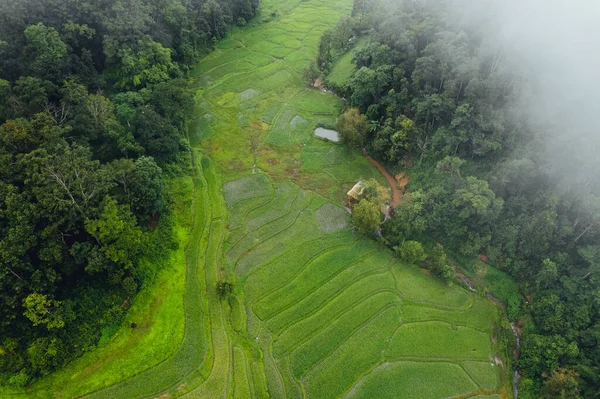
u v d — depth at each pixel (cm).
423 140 6781
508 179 5719
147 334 4834
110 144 6100
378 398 4597
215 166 7194
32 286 4353
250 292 5434
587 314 4888
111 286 4934
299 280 5606
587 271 5103
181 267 5581
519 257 5641
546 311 5153
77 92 6041
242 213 6431
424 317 5341
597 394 4403
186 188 6562
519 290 5619
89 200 4812
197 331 4978
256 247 5978
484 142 5997
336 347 4991
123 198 5225
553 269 5134
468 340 5162
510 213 5769
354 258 5925
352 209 6550
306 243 6075
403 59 7362
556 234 5366
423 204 5988
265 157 7469
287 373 4731
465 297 5578
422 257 5716
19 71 6356
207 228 6141
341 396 4597
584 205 5162
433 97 6469
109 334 4725
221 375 4656
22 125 5006
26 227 4312
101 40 7469
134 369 4556
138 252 5234
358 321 5238
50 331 4419
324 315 5266
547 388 4566
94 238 4866
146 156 6388
